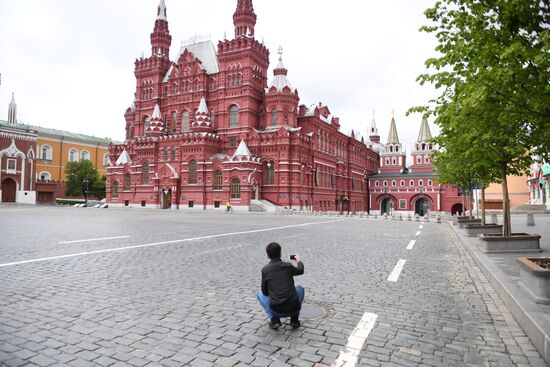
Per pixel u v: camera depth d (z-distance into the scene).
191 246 17.64
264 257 14.70
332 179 89.00
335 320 7.55
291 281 6.99
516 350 6.25
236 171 69.00
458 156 22.48
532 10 7.39
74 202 102.25
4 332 6.62
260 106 78.50
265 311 7.79
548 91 7.05
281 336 6.67
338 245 19.17
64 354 5.81
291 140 71.25
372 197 114.31
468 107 8.40
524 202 76.62
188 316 7.64
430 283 10.90
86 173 98.50
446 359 5.87
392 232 28.25
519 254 15.12
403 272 12.38
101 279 10.64
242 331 6.88
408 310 8.27
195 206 72.75
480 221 32.00
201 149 72.69
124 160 84.44
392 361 5.76
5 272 11.33
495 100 8.10
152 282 10.41
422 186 107.56
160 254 15.14
